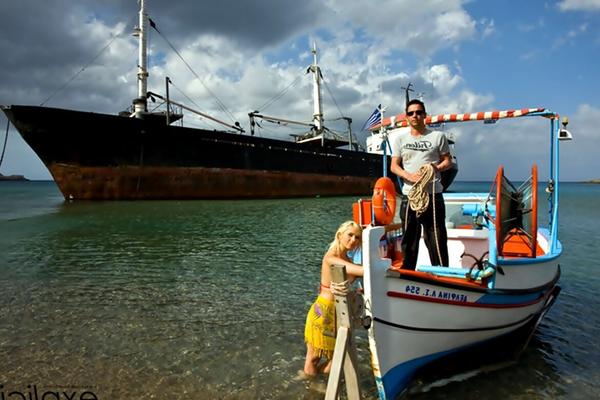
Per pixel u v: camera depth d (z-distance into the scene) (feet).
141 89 93.91
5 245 41.27
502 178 15.17
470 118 21.56
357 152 121.29
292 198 105.60
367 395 13.79
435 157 15.87
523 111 20.31
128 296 24.56
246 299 24.08
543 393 13.88
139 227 53.26
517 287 16.11
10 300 23.66
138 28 93.66
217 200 92.53
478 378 14.84
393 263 18.99
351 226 12.78
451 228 20.52
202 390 13.98
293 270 31.04
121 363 15.92
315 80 125.08
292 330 19.42
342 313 11.07
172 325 19.94
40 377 14.78
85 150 80.43
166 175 86.48
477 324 14.47
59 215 65.67
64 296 24.44
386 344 12.22
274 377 14.88
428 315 12.94
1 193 186.39
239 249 39.17
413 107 15.70
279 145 100.68
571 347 17.62
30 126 76.02
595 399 13.55
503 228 16.42
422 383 14.46
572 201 136.05
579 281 28.68
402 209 17.11
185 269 31.30
